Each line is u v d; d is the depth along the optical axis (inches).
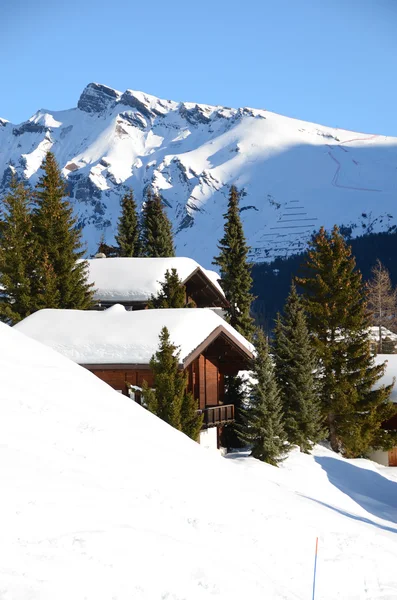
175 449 862.5
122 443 776.9
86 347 1760.6
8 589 419.2
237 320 3179.1
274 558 661.9
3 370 851.4
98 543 514.6
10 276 2374.5
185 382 1514.5
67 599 434.0
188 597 498.0
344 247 2333.9
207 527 653.3
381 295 3858.3
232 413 2006.6
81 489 602.5
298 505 909.2
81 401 858.1
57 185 2677.2
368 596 663.8
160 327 1793.8
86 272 2536.9
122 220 4126.5
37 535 497.0
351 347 2186.3
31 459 626.8
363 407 2155.5
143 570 506.9
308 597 611.2
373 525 1155.3
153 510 633.0
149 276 2608.3
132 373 1761.8
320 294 2303.2
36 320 1916.8
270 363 1787.6
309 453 1926.7
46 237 2541.8
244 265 3213.6
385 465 2201.0
